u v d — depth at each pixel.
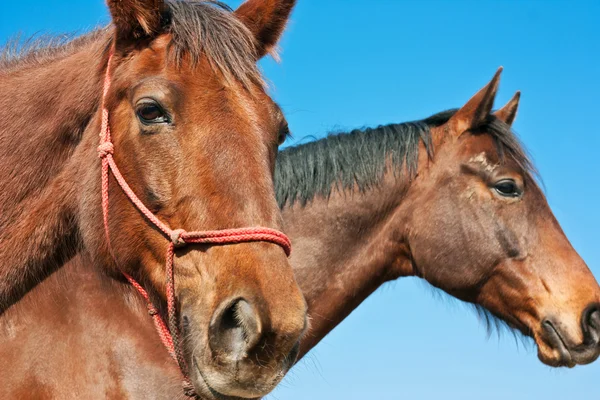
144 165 2.95
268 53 3.71
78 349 3.39
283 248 2.78
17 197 3.41
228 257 2.70
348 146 5.89
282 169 5.75
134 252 3.07
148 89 2.94
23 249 3.35
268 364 2.51
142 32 3.19
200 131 2.87
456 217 5.83
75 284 3.52
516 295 5.73
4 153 3.46
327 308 5.70
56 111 3.42
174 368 3.51
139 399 3.40
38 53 3.90
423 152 6.02
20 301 3.45
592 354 5.51
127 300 3.56
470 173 5.89
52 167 3.40
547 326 5.60
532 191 5.90
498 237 5.77
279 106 3.24
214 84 2.96
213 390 2.58
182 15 3.13
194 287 2.79
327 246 5.71
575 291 5.60
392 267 5.98
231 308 2.61
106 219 3.11
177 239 2.81
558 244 5.78
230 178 2.79
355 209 5.80
